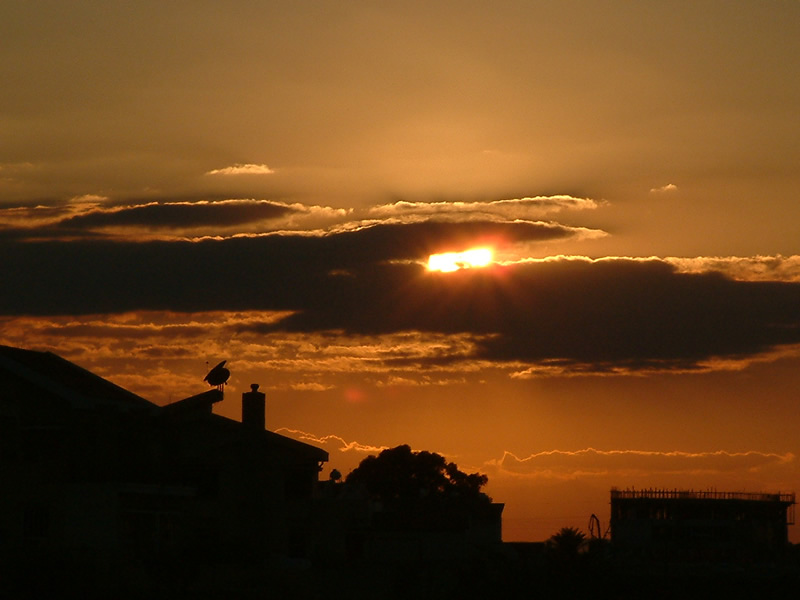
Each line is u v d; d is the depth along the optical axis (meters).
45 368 88.44
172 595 70.94
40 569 65.81
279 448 103.38
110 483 80.19
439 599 81.81
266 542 97.44
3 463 78.75
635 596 100.12
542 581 79.62
